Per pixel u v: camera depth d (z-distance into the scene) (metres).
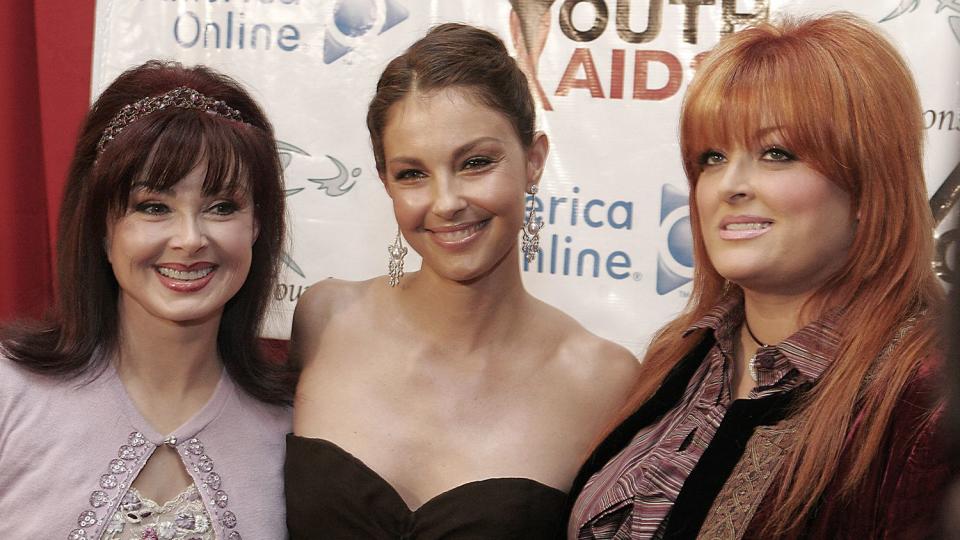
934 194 2.31
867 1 2.37
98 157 1.77
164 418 1.83
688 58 2.47
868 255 1.45
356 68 2.61
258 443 1.91
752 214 1.49
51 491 1.70
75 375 1.79
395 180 1.86
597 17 2.50
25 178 2.85
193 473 1.79
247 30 2.64
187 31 2.66
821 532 1.35
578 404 1.99
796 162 1.46
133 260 1.76
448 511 1.84
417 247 1.89
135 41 2.67
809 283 1.52
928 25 2.34
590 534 1.69
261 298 1.94
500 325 2.01
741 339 1.68
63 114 2.73
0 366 1.76
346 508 1.86
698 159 1.58
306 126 2.63
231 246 1.80
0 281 2.85
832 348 1.46
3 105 2.80
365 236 2.64
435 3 2.57
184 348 1.84
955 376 0.57
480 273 1.87
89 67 2.72
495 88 1.81
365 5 2.60
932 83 2.33
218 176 1.76
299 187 2.65
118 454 1.75
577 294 2.56
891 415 1.34
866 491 1.33
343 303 2.14
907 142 1.43
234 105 1.85
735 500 1.45
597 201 2.53
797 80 1.43
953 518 0.60
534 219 2.02
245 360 1.95
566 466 1.94
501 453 1.92
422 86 1.79
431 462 1.92
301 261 2.66
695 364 1.74
